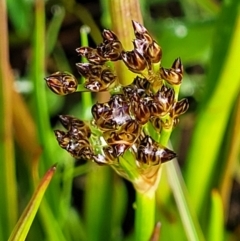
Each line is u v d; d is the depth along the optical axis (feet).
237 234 0.52
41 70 0.44
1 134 0.41
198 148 0.45
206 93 0.44
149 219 0.34
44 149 0.45
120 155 0.30
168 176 0.41
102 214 0.47
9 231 0.43
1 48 0.40
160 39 0.57
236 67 0.42
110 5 0.33
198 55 0.57
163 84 0.30
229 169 0.45
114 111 0.29
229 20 0.43
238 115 0.44
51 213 0.42
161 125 0.31
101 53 0.30
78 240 0.51
